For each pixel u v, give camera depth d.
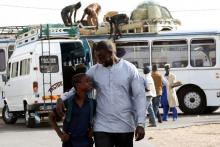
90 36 28.03
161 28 29.11
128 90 8.40
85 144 8.37
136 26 28.52
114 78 8.34
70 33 23.09
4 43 31.42
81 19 28.30
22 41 23.95
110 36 28.11
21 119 29.23
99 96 8.39
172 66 28.36
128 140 8.44
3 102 27.61
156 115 23.23
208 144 16.12
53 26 22.81
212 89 27.94
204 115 27.66
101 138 8.27
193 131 19.86
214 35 28.16
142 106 8.34
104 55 8.35
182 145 16.06
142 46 28.53
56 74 21.92
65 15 27.34
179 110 30.94
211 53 28.16
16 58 24.05
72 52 22.72
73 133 8.34
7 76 25.08
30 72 22.03
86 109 8.34
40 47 21.95
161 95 23.34
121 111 8.31
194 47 28.34
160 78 23.36
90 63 22.75
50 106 21.81
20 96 23.31
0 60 31.36
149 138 17.88
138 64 28.56
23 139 18.58
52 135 19.66
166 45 28.48
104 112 8.32
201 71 28.08
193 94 28.05
